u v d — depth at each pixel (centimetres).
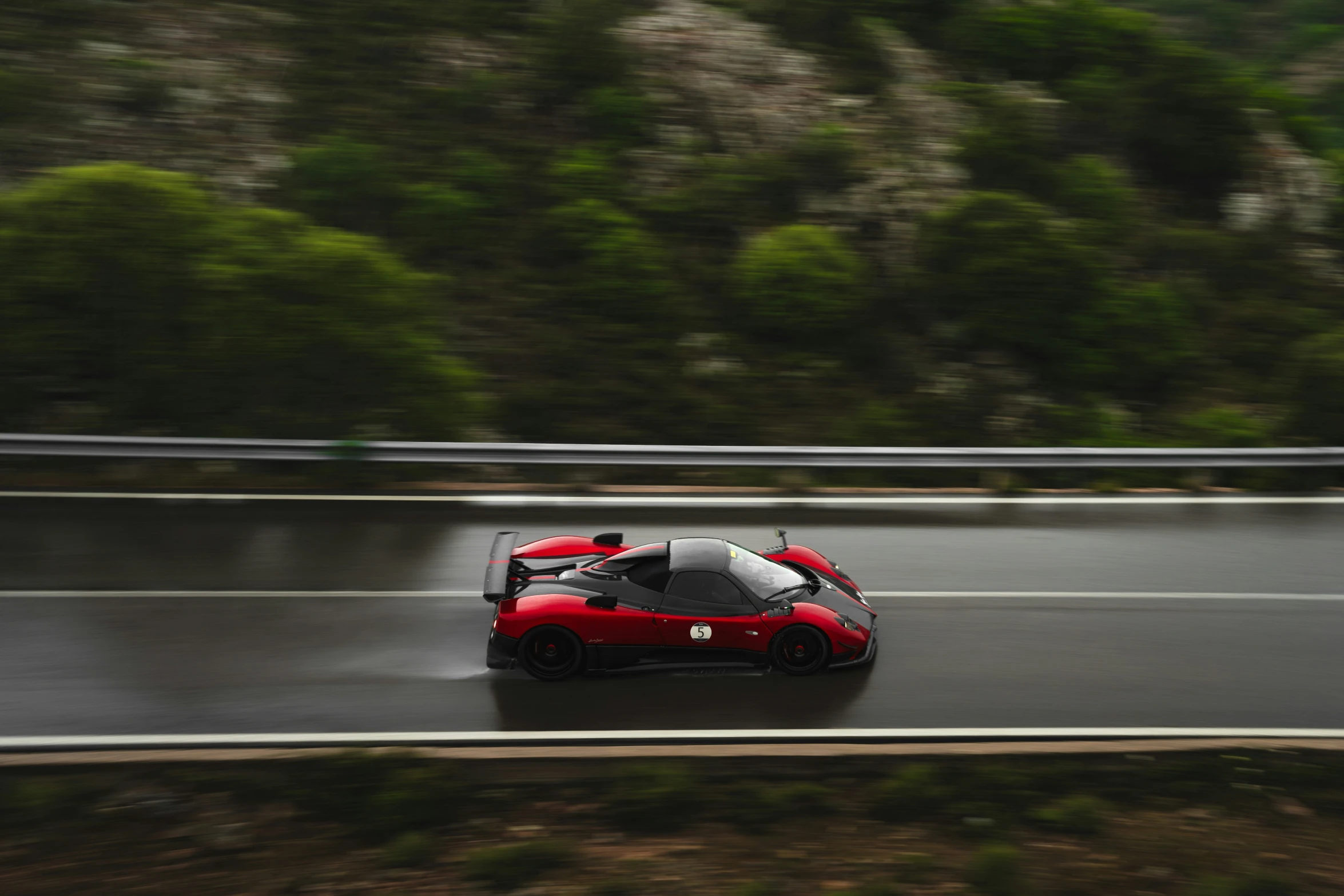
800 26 2433
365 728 648
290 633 780
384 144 1962
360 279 1227
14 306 1167
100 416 1248
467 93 2095
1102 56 2398
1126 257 1978
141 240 1173
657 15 2419
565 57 2169
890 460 1216
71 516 1022
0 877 504
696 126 2122
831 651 719
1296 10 4628
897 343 1727
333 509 1082
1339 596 915
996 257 1720
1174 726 680
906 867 534
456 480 1284
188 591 852
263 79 2089
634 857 538
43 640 753
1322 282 2012
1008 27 2425
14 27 2047
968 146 2084
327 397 1229
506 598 726
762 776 615
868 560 982
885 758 634
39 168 1770
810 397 1577
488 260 1770
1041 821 579
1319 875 542
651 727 657
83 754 608
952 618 845
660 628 705
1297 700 721
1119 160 2242
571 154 1997
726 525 1075
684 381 1563
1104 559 1002
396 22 2241
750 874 527
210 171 1848
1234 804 602
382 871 520
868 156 2077
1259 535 1086
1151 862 549
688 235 1889
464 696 692
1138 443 1505
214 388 1188
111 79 1978
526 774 606
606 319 1667
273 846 537
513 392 1495
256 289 1185
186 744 622
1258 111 2309
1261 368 1773
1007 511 1159
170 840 538
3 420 1194
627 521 1080
